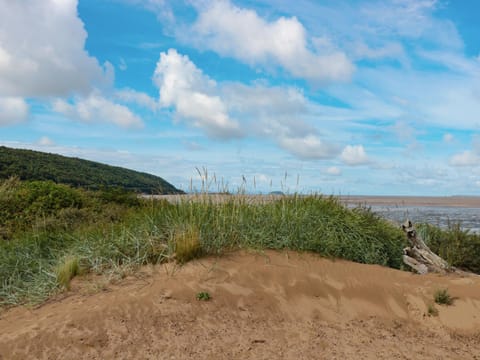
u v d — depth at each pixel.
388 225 9.58
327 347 5.11
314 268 7.00
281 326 5.49
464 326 6.07
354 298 6.42
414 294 6.70
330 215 8.55
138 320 5.11
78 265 6.65
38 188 11.10
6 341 4.55
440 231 10.38
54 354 4.42
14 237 8.55
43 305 5.61
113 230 7.89
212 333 5.10
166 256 6.80
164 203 8.61
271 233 7.75
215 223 7.57
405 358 5.05
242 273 6.46
